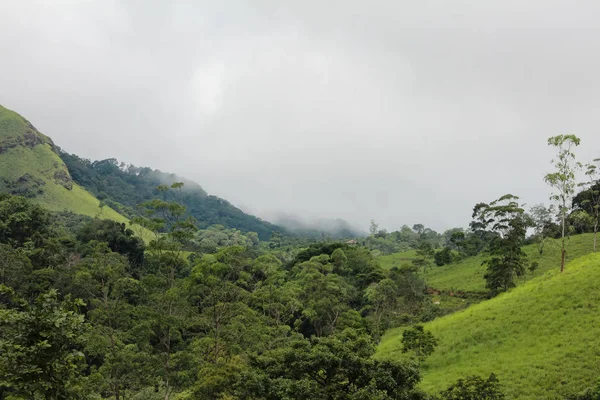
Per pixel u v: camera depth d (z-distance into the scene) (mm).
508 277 69625
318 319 76750
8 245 66812
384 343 55938
